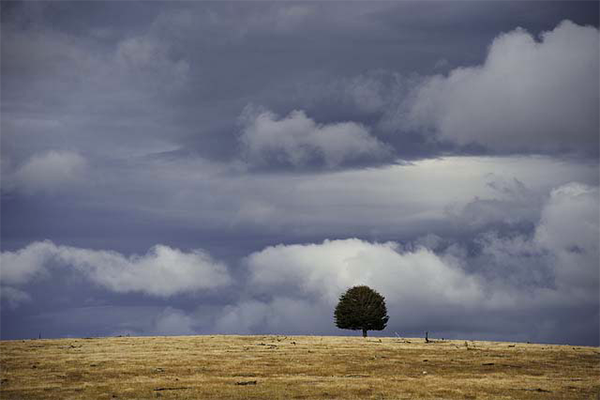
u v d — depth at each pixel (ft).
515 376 246.27
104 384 221.05
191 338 369.09
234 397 200.75
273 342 346.33
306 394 205.57
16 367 254.47
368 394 206.69
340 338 376.48
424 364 268.82
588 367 269.64
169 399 198.70
